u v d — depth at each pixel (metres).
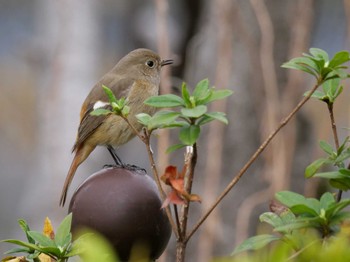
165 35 10.68
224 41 10.95
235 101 13.78
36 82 19.39
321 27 16.77
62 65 17.33
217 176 10.70
